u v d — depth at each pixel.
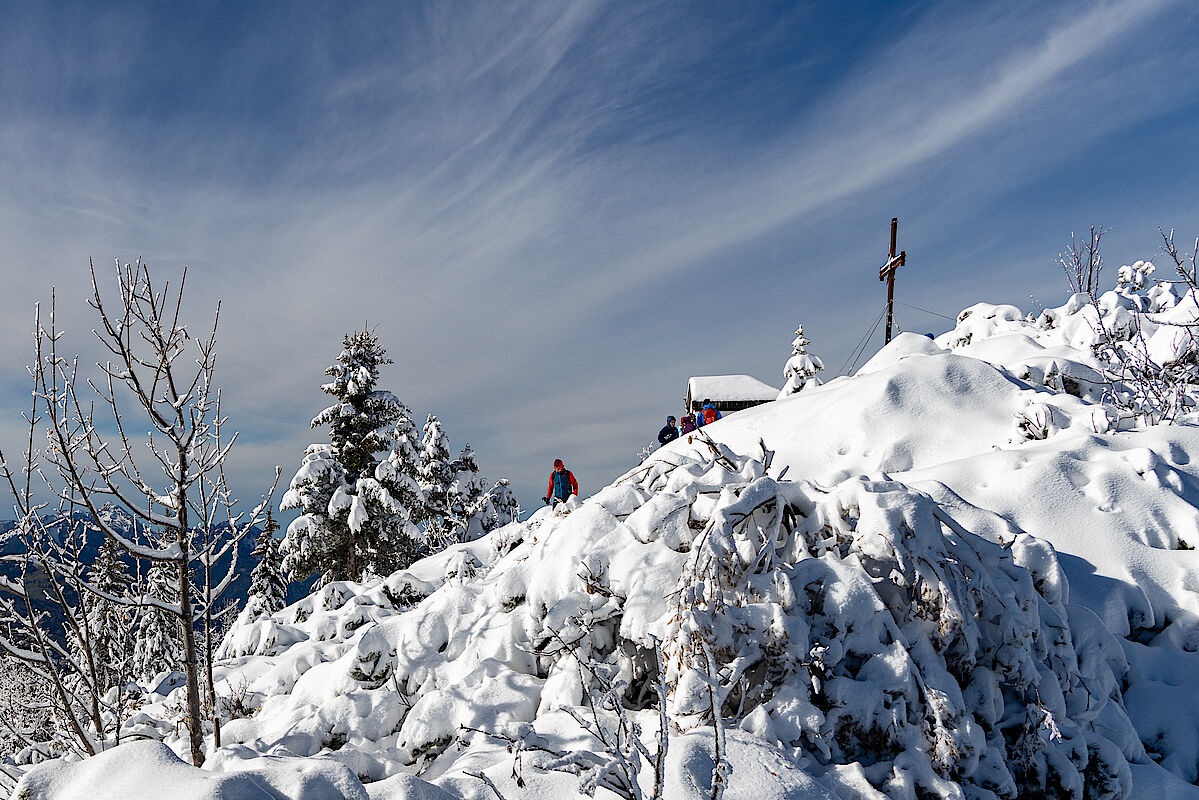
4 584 4.14
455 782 3.29
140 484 4.29
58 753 5.17
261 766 2.85
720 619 3.78
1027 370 10.88
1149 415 8.69
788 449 10.06
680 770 2.99
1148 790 4.01
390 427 26.45
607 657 4.60
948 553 4.02
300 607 9.33
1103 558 5.88
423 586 8.32
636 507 5.11
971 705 3.78
